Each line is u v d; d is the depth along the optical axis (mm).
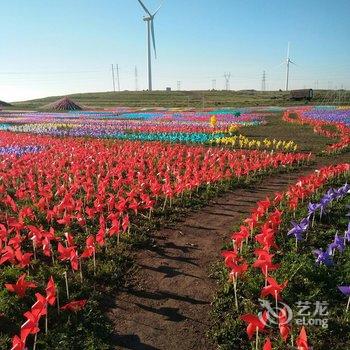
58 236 9789
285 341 5914
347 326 6227
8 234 9633
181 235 10141
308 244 9164
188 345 6066
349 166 15562
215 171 15383
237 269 6547
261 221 10234
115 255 8789
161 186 12906
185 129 33562
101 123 42031
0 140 26234
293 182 15734
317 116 45625
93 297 7238
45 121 46656
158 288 7629
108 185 14203
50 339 6059
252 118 46469
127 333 6355
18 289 6594
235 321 6418
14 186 14492
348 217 10844
